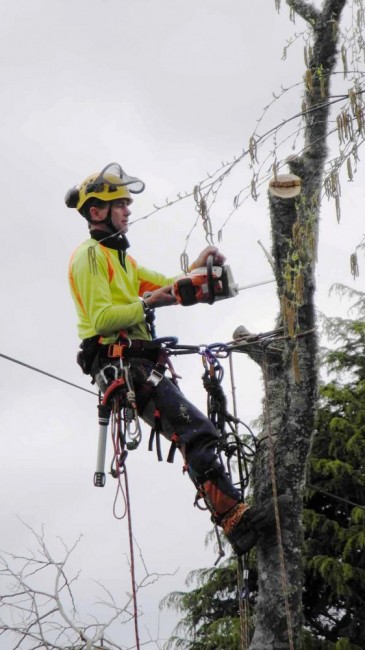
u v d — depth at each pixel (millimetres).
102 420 10016
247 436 20875
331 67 10078
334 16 10070
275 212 9859
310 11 10203
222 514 9641
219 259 9984
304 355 9883
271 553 9820
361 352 24406
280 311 10398
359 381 23969
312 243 9055
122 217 10297
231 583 22297
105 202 10266
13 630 10594
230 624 21250
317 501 23266
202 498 9766
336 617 22703
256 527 9602
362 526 21969
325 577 21594
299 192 9781
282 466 9891
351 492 22844
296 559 9812
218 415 10070
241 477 10008
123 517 9883
